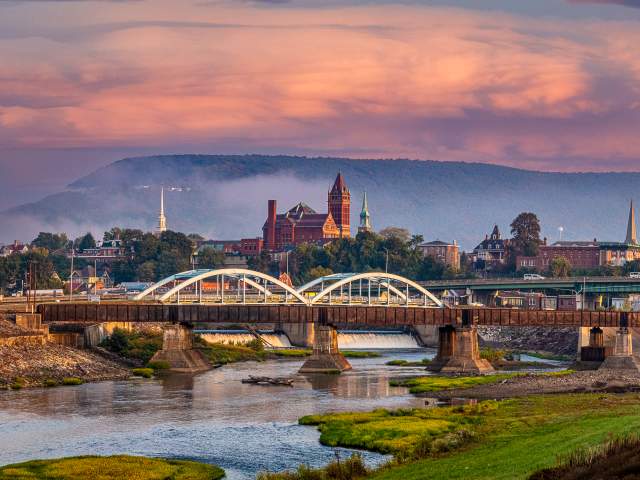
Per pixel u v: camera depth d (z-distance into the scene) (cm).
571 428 17500
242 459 17238
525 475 13162
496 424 19362
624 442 13712
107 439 18912
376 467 15975
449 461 15162
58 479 15425
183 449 18038
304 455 17550
